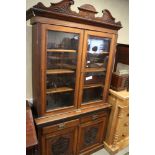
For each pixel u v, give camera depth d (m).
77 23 1.42
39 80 1.39
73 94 1.68
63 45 1.55
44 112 1.52
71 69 1.64
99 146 2.13
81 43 1.51
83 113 1.71
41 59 1.34
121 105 1.86
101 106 1.91
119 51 2.10
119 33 2.39
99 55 1.85
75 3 1.79
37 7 1.17
